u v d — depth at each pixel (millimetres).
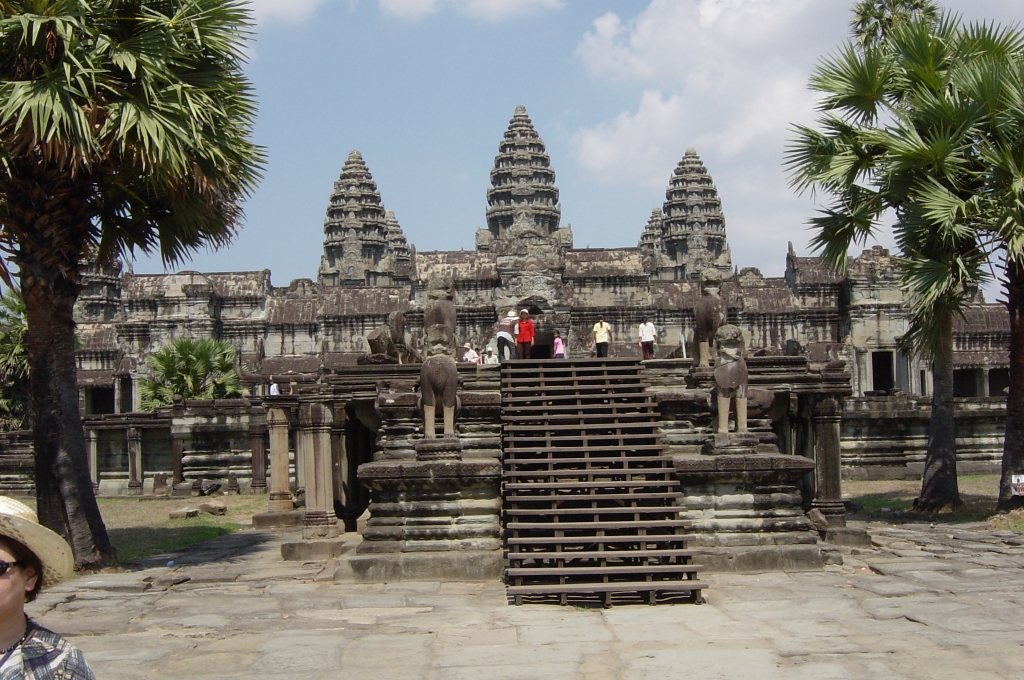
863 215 26406
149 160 19469
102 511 36594
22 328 49312
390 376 22703
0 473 47656
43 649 5246
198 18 20031
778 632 13055
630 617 14180
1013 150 24469
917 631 12969
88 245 22547
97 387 74812
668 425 20391
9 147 18281
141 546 25141
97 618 14805
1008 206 23828
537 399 20484
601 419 20000
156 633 13812
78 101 18812
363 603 15484
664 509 16656
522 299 56281
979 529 24312
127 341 73000
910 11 33406
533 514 16875
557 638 12914
